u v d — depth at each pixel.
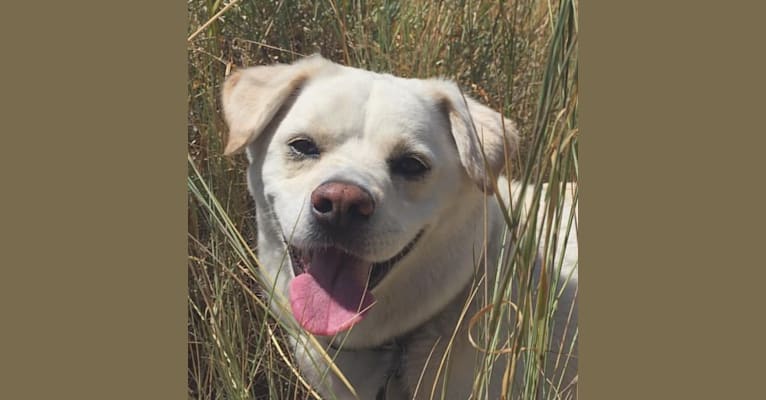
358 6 1.55
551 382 1.38
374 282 1.38
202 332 1.43
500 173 1.39
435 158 1.38
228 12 1.52
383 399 1.42
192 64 1.48
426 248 1.39
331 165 1.36
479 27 1.55
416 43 1.55
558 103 1.34
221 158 1.48
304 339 1.42
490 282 1.41
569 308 1.44
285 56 1.54
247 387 1.42
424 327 1.42
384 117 1.37
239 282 1.42
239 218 1.48
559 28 1.27
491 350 1.33
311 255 1.38
